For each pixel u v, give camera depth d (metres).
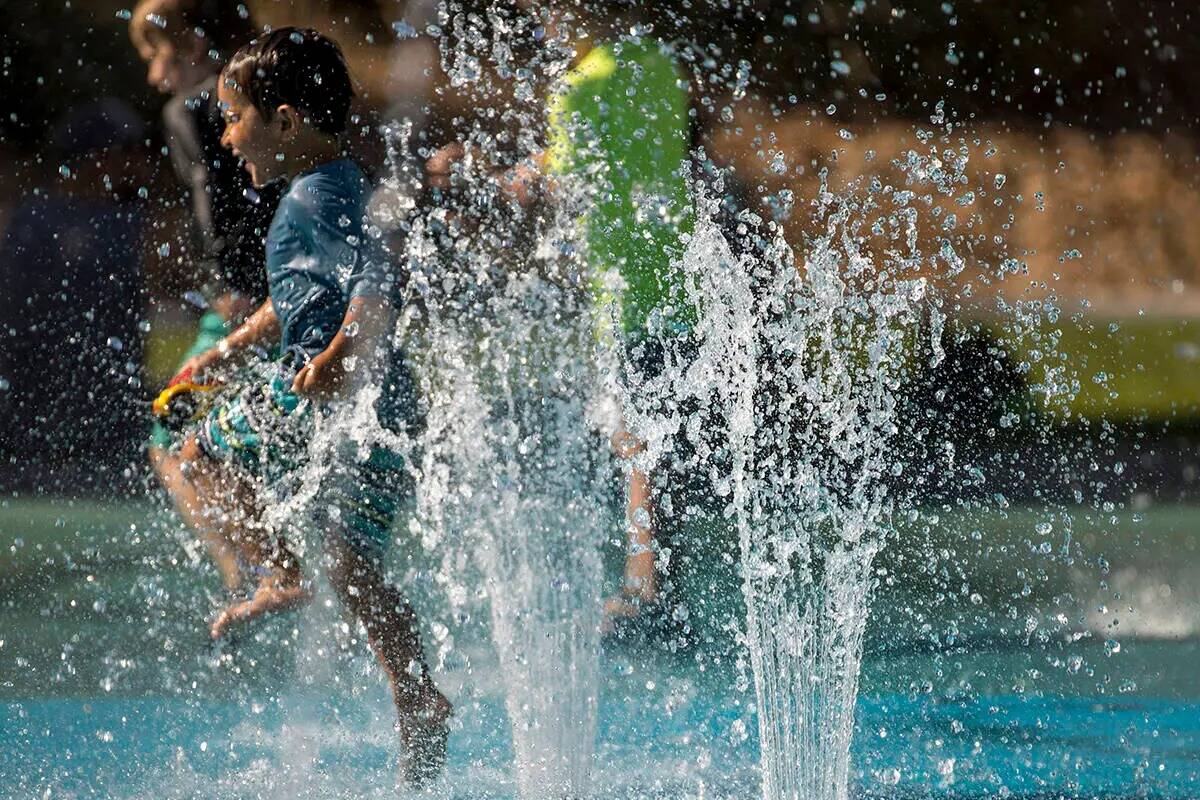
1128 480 19.64
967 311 21.44
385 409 8.30
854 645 7.80
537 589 8.05
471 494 8.45
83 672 9.68
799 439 8.95
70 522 15.80
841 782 7.22
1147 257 32.97
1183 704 9.28
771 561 8.75
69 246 19.19
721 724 8.51
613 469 10.24
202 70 10.81
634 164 10.59
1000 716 8.95
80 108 24.53
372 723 8.48
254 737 8.14
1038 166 33.72
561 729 7.56
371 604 8.13
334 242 8.38
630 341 10.12
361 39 21.88
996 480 18.44
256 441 8.57
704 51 23.83
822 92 30.59
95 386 18.97
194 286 11.42
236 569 9.81
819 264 9.31
